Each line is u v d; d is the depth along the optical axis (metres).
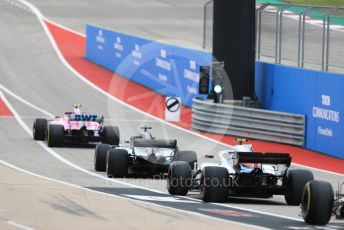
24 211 50.12
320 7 98.25
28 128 102.88
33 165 75.88
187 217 49.22
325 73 91.38
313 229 46.12
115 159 68.25
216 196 56.47
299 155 89.81
